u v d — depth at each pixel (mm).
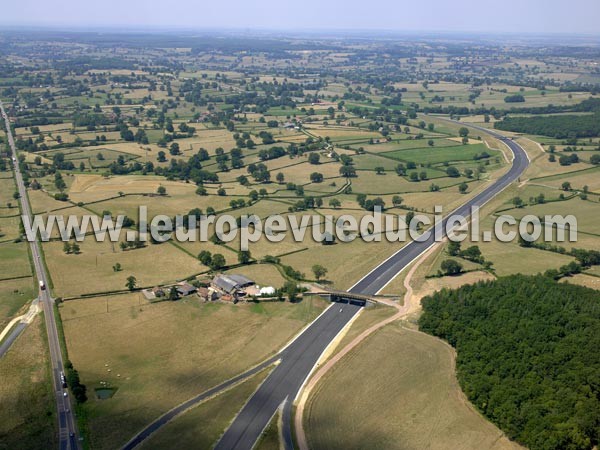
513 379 174375
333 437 158000
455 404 171500
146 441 156375
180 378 186250
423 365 191000
